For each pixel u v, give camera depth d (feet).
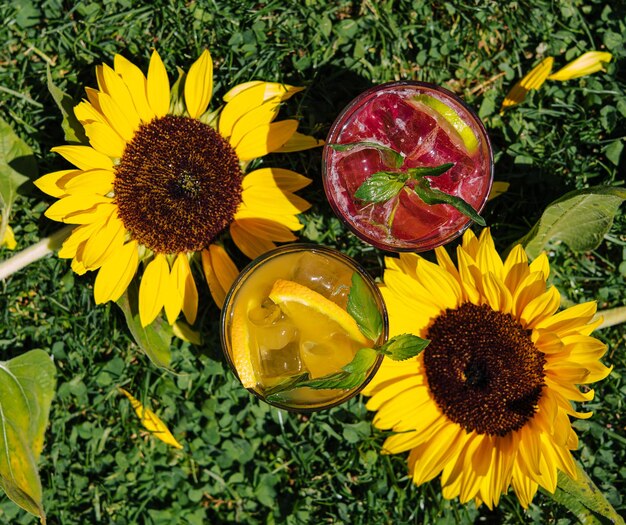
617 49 1.82
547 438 1.62
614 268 1.86
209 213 1.66
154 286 1.67
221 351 1.83
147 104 1.60
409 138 1.51
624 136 1.84
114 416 1.86
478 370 1.65
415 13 1.84
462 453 1.69
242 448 1.85
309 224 1.82
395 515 1.85
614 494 1.84
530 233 1.71
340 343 1.53
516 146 1.83
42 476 1.86
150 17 1.80
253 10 1.80
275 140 1.66
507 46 1.86
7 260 1.73
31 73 1.79
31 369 1.75
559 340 1.56
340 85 1.82
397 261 1.64
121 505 1.86
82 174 1.55
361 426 1.82
